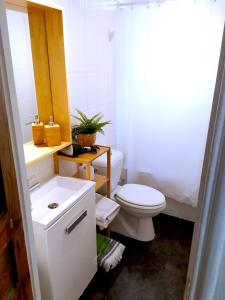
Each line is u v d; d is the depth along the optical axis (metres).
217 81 0.51
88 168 1.72
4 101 0.58
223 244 0.58
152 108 2.34
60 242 1.36
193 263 0.66
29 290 0.78
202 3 1.88
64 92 1.62
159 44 2.12
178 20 2.00
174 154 2.37
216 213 0.56
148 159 2.52
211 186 0.55
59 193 1.68
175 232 2.44
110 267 1.90
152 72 2.23
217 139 0.51
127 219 2.33
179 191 2.46
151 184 2.60
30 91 1.52
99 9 2.01
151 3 2.03
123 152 2.68
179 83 2.15
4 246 0.59
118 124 2.61
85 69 1.97
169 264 2.03
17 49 1.38
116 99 2.52
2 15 0.58
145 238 2.27
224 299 0.65
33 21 1.44
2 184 0.58
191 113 2.18
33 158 1.42
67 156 1.76
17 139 0.68
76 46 1.82
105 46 2.20
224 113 0.49
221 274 0.62
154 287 1.81
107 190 2.12
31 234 0.81
